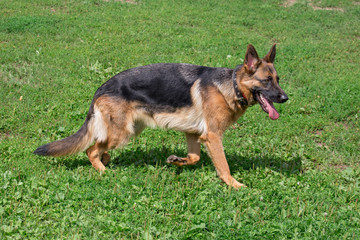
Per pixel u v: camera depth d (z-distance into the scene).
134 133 5.59
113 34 12.23
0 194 4.73
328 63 11.18
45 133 6.74
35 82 8.63
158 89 5.32
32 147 6.07
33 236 4.08
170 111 5.38
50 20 12.89
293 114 8.06
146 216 4.47
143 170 5.59
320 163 6.37
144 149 6.32
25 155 5.85
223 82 5.25
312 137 7.27
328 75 10.20
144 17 14.40
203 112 5.32
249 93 5.24
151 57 10.45
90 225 4.29
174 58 10.52
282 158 6.32
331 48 12.41
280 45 12.51
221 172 5.43
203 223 4.32
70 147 5.48
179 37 12.48
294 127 7.48
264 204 4.79
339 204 5.01
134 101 5.36
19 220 4.25
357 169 6.01
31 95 7.96
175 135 6.99
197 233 4.26
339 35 13.93
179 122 5.41
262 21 15.13
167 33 12.74
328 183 5.48
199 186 5.18
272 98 5.11
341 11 17.03
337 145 6.95
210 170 5.75
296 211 4.71
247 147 6.60
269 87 5.11
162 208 4.65
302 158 6.39
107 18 13.87
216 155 5.39
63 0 15.80
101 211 4.52
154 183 5.21
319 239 4.25
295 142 7.04
